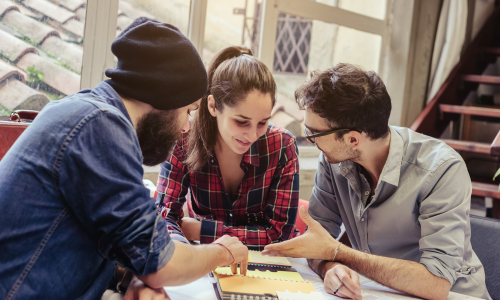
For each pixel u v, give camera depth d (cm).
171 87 93
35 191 78
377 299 112
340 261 127
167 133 99
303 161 338
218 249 104
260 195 146
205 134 135
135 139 88
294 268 127
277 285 108
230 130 122
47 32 215
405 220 137
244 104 117
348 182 148
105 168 80
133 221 82
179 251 91
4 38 205
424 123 379
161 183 142
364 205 145
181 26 260
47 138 79
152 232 84
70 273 82
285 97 328
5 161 80
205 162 138
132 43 91
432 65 412
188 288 106
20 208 77
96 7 221
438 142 140
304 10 317
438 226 124
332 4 343
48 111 83
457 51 404
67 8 218
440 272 117
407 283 117
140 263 83
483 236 156
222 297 99
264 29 298
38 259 78
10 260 76
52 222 79
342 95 126
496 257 151
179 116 99
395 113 396
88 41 223
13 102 211
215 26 278
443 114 398
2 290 75
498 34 462
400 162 136
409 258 144
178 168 141
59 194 79
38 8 211
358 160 139
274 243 141
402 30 388
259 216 150
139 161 88
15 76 210
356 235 152
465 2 398
